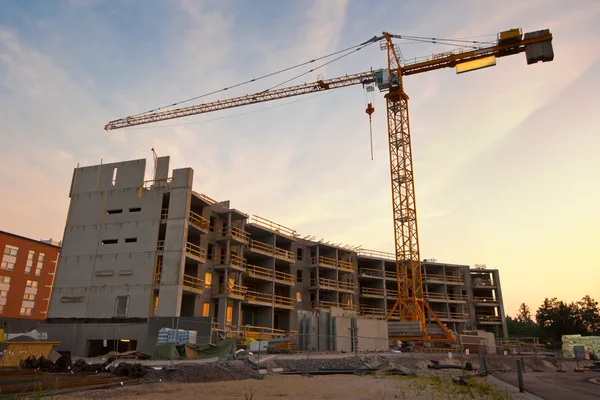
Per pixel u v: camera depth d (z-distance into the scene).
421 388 18.33
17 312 68.12
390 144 75.56
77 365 22.41
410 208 71.56
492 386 20.20
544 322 107.50
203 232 45.31
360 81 76.69
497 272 85.19
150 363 25.36
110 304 40.53
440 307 81.50
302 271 65.19
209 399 14.30
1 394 13.88
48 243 79.50
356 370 26.89
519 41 65.94
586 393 18.70
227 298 46.97
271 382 20.28
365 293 74.75
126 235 42.78
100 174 46.09
